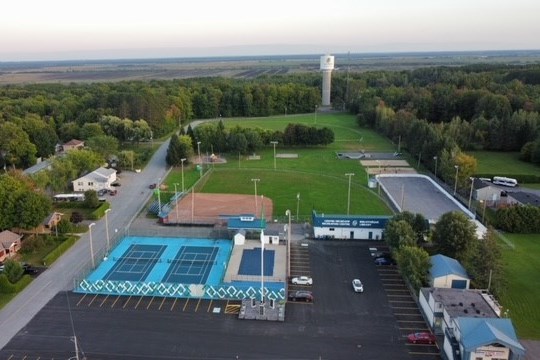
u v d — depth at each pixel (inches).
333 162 6230.3
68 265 3262.8
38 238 3545.8
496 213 4025.6
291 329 2495.1
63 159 5088.6
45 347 2332.7
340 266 3255.4
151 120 7775.6
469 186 4746.6
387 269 3208.7
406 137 6835.6
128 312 2659.9
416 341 2367.1
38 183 4389.8
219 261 3353.8
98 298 2812.5
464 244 3132.4
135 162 6008.9
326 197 4746.6
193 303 2765.7
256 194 4872.0
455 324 2260.1
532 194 4653.1
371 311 2674.7
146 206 4549.7
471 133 6761.8
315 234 3737.7
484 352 2080.5
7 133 5807.1
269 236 3651.6
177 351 2306.8
